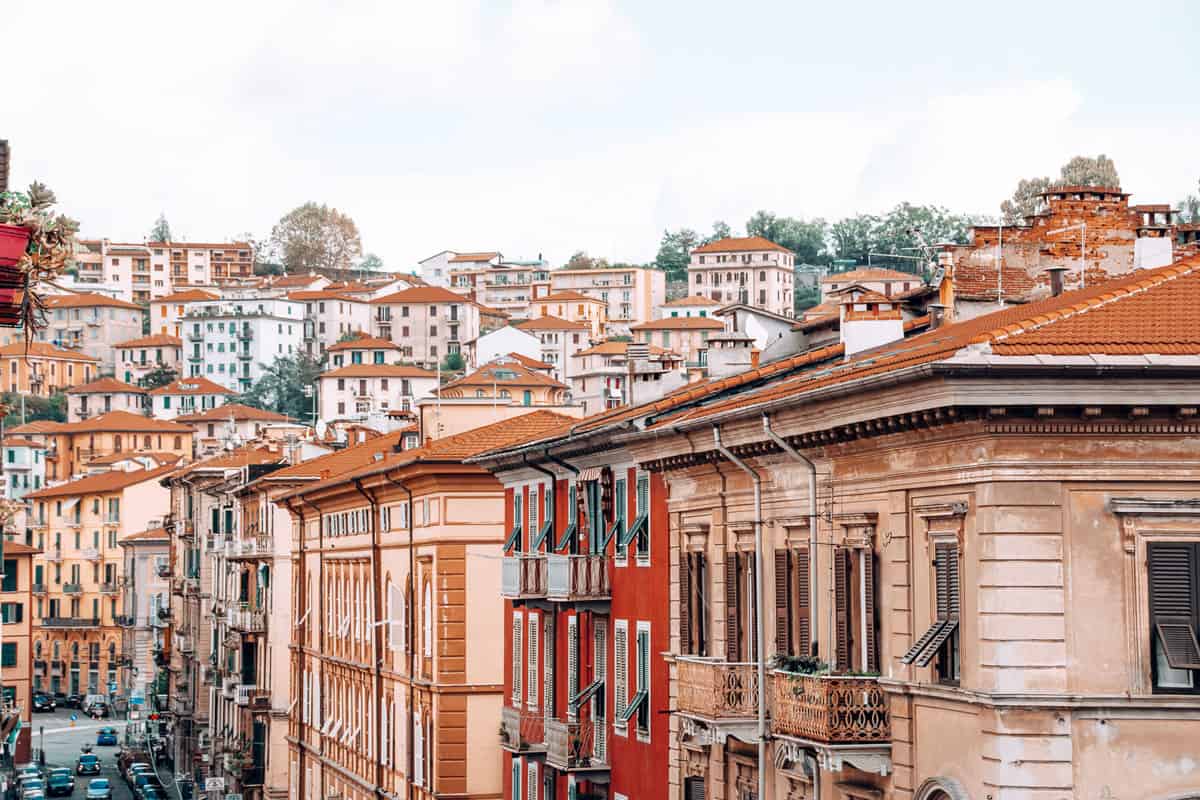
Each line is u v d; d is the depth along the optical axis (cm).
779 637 3966
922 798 3247
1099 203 4966
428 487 7106
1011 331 3086
